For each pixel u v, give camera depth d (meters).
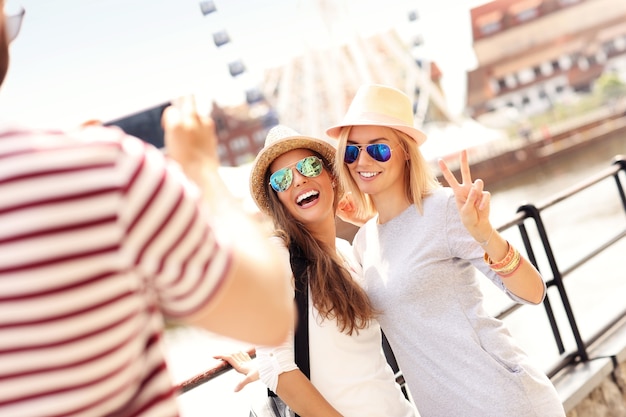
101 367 0.67
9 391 0.64
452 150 48.41
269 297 0.72
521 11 62.66
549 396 2.04
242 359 2.21
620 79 63.44
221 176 0.79
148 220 0.65
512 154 49.78
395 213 2.16
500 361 2.01
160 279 0.69
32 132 0.63
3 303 0.61
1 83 0.73
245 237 0.73
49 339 0.63
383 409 1.93
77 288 0.63
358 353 1.95
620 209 26.09
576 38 63.69
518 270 1.95
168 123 0.80
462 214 1.89
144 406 0.74
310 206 2.04
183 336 26.03
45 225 0.61
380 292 2.09
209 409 5.92
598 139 54.94
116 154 0.65
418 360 2.07
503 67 62.56
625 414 3.48
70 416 0.67
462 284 2.05
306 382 1.84
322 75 46.41
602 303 4.62
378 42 48.00
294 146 2.11
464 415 2.02
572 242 23.28
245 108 46.50
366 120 2.12
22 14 0.74
